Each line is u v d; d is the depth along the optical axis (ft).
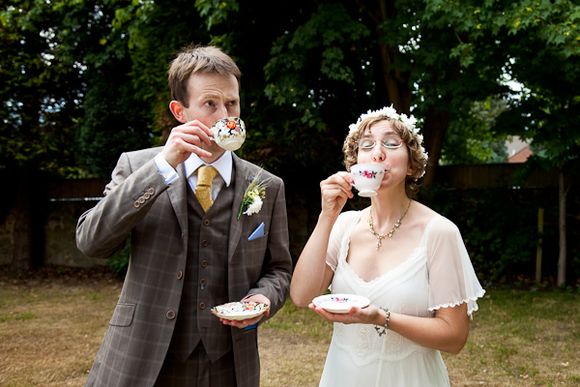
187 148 4.83
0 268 30.42
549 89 18.60
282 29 23.15
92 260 30.35
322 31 19.56
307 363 12.94
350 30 19.65
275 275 5.97
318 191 26.37
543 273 23.29
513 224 23.26
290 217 26.78
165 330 5.16
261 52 22.90
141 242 5.35
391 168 5.40
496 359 12.90
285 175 25.98
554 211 22.68
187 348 5.29
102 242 5.03
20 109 28.12
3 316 18.30
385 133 5.48
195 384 5.34
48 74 27.02
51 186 31.45
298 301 5.70
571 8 15.49
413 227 5.57
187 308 5.32
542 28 15.70
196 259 5.37
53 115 29.01
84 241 5.14
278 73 21.26
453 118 25.44
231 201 5.63
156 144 23.79
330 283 6.25
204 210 5.43
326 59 20.10
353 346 5.59
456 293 5.17
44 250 31.60
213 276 5.40
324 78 22.97
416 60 19.74
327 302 5.04
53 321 17.52
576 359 12.84
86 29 25.63
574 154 19.74
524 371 12.07
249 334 5.59
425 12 17.08
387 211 5.71
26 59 26.89
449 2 16.42
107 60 25.49
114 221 4.89
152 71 22.81
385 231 5.69
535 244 22.67
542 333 15.11
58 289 24.21
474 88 19.11
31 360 13.19
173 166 4.97
